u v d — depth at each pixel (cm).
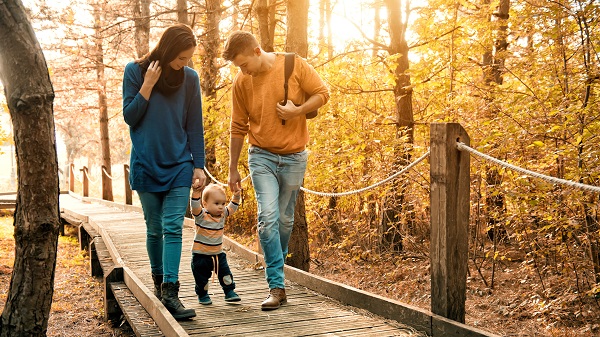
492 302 729
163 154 390
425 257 924
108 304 634
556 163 641
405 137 868
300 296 488
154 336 391
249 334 380
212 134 1286
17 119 360
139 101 380
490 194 695
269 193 425
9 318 373
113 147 3694
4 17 346
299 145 427
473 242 859
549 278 750
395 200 909
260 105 415
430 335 372
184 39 379
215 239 457
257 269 619
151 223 414
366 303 435
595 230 632
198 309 445
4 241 1227
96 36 1555
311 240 1138
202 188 416
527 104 661
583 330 601
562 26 678
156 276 434
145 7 1516
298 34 793
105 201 1605
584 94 637
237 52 399
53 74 1648
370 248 1005
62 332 629
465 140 376
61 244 1278
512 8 817
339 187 1020
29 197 368
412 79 915
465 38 943
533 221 672
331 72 1040
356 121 1029
